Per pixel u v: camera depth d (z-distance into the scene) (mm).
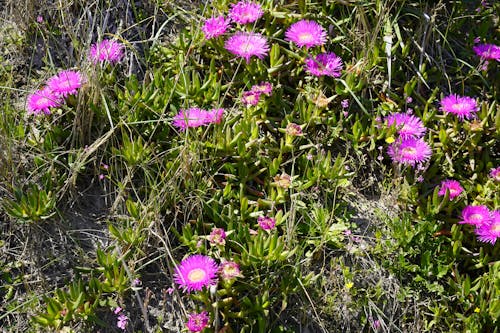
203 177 1246
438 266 1221
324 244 1229
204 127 1283
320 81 1321
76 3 1373
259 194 1254
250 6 1330
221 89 1326
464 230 1252
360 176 1297
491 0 1479
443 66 1387
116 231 1188
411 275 1229
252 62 1314
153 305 1188
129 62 1348
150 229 1198
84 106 1250
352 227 1252
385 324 1201
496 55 1366
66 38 1369
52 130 1268
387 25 1376
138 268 1195
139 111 1276
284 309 1191
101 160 1246
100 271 1195
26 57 1348
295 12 1383
